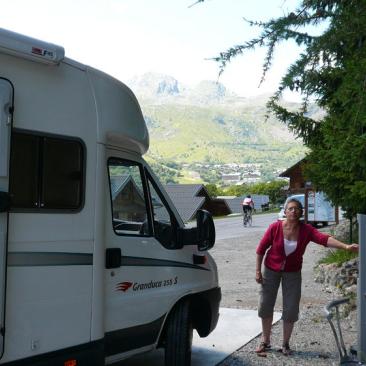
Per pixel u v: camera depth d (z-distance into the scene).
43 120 4.26
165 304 5.44
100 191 4.69
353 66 4.03
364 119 3.94
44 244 4.25
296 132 10.27
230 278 12.95
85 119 4.61
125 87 5.15
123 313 4.98
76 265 4.48
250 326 8.20
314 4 3.65
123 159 5.29
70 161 4.48
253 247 19.83
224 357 6.71
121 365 6.50
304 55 3.76
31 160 4.18
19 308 4.06
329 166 9.58
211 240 5.49
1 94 3.94
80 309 4.50
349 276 10.93
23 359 4.08
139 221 5.36
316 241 6.57
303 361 6.54
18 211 4.08
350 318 8.42
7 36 3.94
